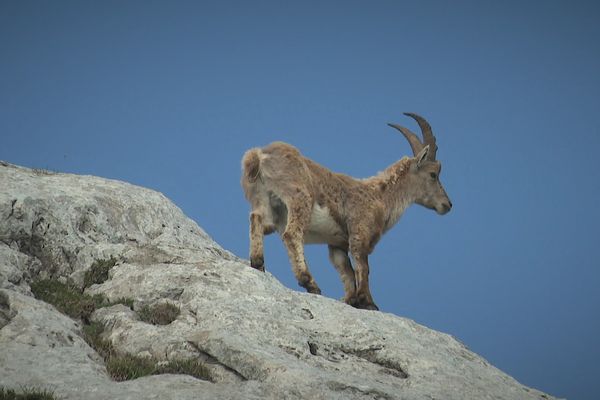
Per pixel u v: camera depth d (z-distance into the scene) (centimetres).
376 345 3831
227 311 3772
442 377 3697
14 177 4672
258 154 4966
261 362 3192
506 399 3709
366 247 5341
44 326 3253
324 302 4253
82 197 4672
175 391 2870
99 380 2925
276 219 5122
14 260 3966
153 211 5025
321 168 5303
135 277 4094
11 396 2666
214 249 5175
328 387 3072
